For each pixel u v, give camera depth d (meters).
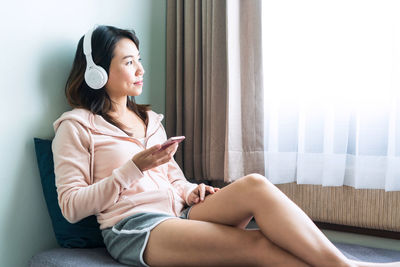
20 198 1.36
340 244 1.66
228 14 1.76
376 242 1.70
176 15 1.98
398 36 1.56
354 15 1.65
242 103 1.78
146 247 1.16
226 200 1.21
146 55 1.89
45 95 1.45
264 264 1.08
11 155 1.33
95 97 1.46
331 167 1.69
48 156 1.39
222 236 1.11
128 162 1.25
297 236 1.03
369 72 1.62
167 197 1.33
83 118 1.38
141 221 1.22
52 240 1.47
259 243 1.10
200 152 1.89
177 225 1.15
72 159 1.30
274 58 1.82
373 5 1.62
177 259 1.12
